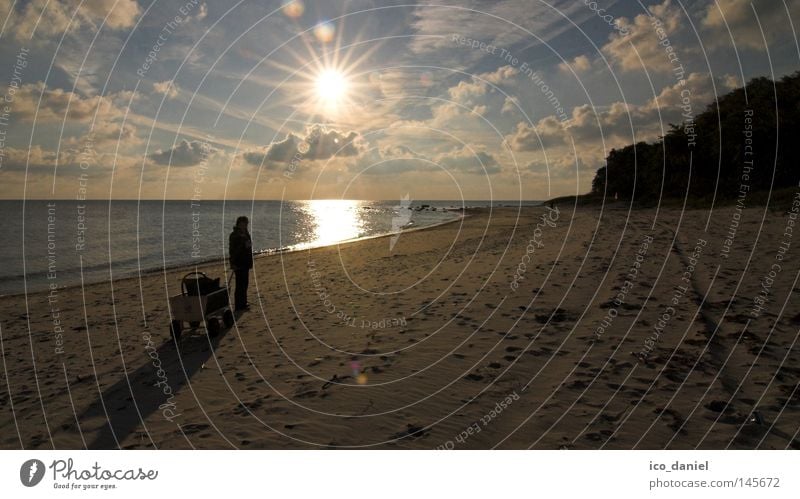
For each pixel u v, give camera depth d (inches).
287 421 175.5
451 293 362.9
